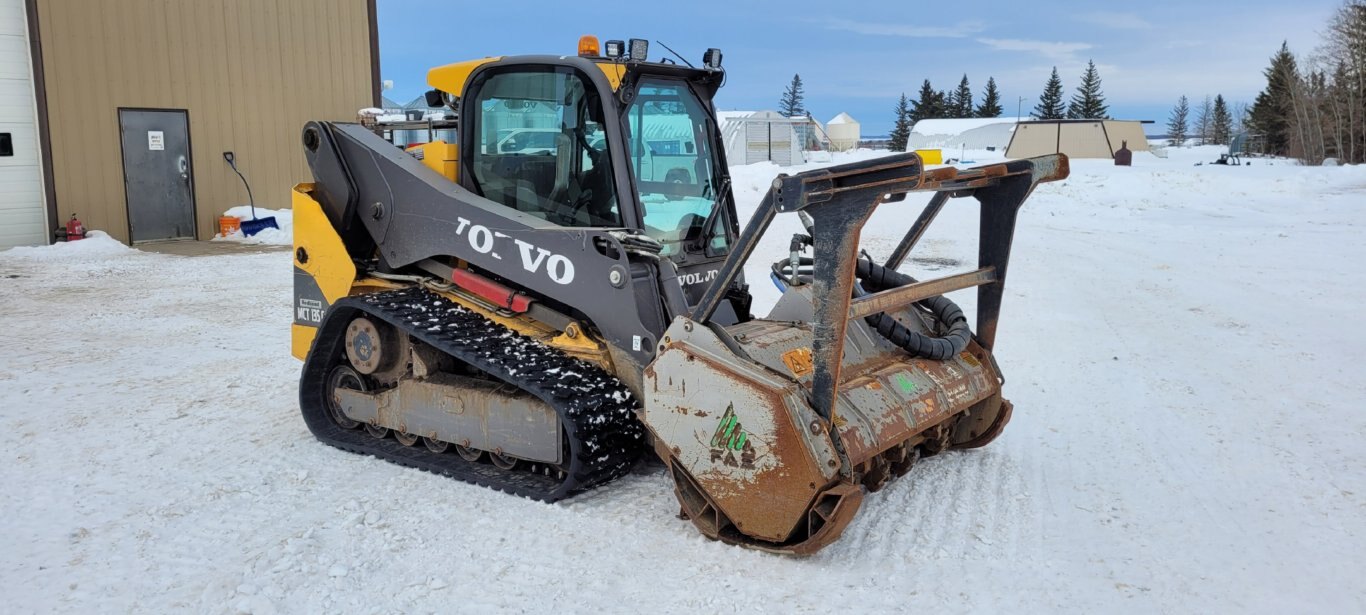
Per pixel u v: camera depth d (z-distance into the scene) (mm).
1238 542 3676
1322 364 6539
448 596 3227
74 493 4230
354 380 5023
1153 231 15297
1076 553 3574
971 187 4250
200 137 14219
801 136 56312
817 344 3438
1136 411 5484
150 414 5516
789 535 3465
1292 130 46000
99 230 13180
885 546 3631
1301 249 12664
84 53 12875
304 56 15414
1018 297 9367
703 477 3629
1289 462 4590
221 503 4098
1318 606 3164
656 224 4504
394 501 4125
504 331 4469
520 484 4230
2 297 9445
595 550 3600
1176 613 3115
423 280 4789
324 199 5047
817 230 3381
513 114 4590
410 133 6227
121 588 3293
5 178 12477
